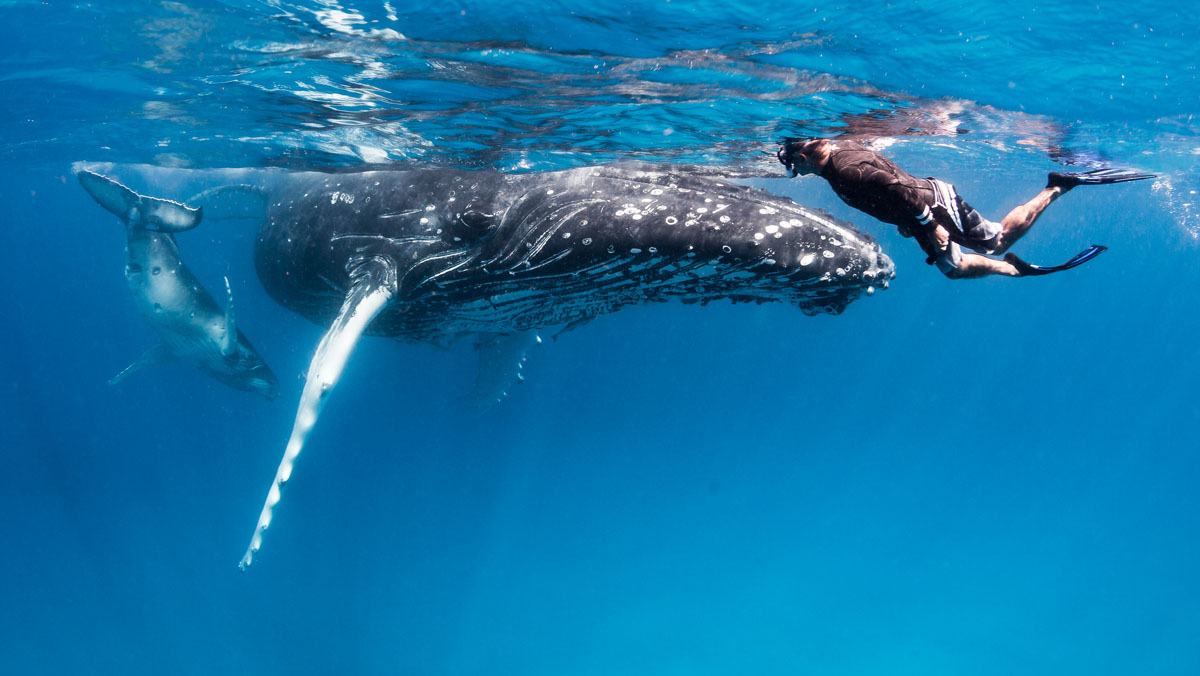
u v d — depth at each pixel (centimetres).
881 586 2317
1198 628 1997
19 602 1927
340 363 697
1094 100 1009
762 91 942
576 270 746
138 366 1214
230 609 1911
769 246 641
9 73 952
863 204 432
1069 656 1892
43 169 2106
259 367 1216
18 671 1588
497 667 1714
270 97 1018
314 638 1783
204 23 757
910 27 726
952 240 435
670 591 2203
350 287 846
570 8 679
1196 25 721
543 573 2288
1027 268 443
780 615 2077
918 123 1148
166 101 1072
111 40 818
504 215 762
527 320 874
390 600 2017
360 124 1114
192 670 1616
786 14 690
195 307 1102
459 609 1986
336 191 890
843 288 652
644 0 659
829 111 1051
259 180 1284
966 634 2000
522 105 1005
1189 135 1280
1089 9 687
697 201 683
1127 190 2731
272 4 698
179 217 1040
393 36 763
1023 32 741
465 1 672
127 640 1744
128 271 1069
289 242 929
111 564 2191
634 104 1002
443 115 1059
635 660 1788
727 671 1769
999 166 1773
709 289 724
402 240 817
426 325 922
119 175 1938
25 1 709
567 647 1838
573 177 752
